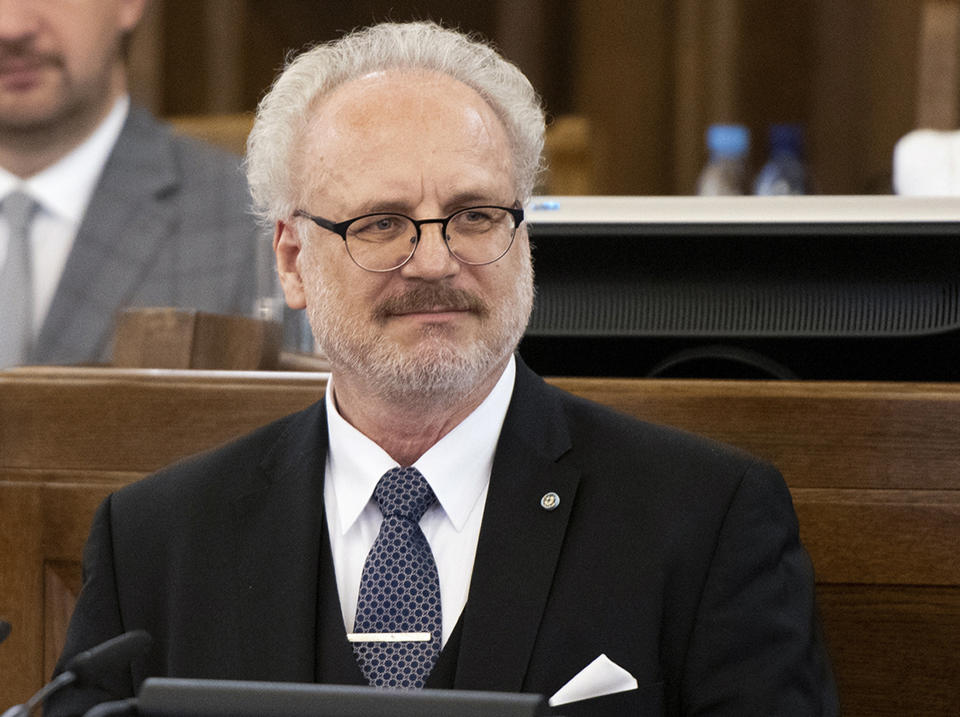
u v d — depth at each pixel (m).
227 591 5.87
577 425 6.11
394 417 5.82
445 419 5.88
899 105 21.36
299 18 22.53
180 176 11.58
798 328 6.64
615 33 23.05
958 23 17.12
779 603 5.57
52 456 6.82
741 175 16.77
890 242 6.52
